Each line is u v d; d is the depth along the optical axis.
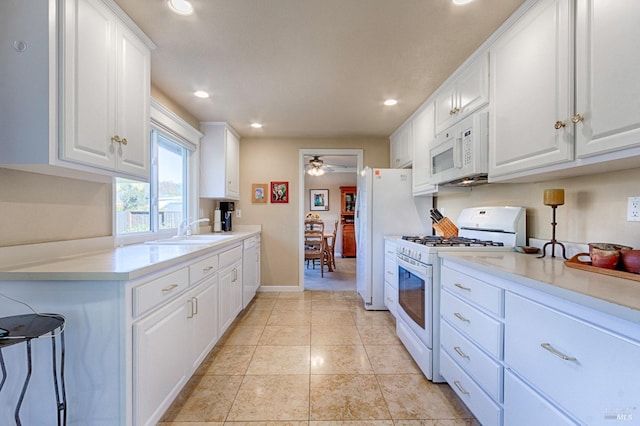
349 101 2.79
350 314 3.21
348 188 7.74
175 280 1.58
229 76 2.29
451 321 1.72
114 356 1.19
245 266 3.16
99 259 1.48
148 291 1.33
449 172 2.17
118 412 1.19
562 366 0.95
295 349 2.39
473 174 1.88
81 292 1.19
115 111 1.49
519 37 1.51
